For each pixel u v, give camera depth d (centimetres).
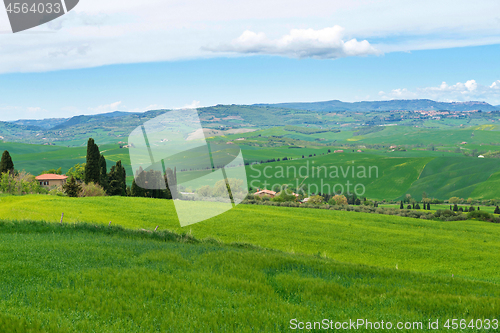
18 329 557
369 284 1166
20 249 1170
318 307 836
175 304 767
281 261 1372
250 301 830
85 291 802
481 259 3666
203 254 1351
